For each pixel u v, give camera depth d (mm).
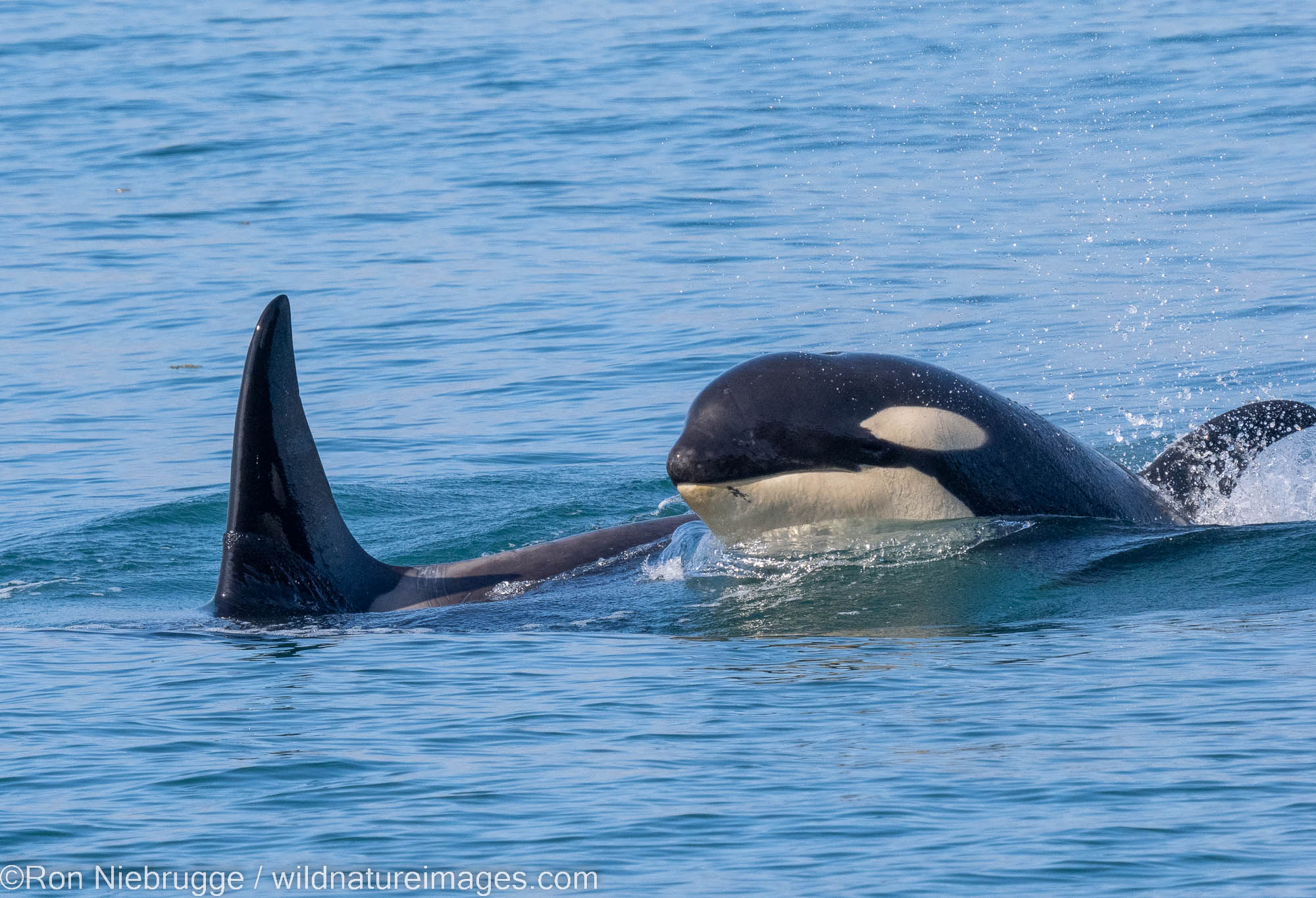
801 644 35031
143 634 39125
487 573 42219
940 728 28891
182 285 97812
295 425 40062
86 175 133625
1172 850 23391
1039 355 72062
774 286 89000
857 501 38656
